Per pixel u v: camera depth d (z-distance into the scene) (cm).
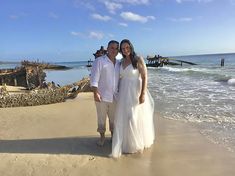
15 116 889
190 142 604
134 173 460
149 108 575
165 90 1489
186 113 885
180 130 697
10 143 614
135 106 537
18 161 512
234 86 1541
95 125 750
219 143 595
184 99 1155
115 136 533
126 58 535
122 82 537
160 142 607
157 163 496
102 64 537
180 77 2402
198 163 495
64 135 668
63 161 511
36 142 618
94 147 579
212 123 755
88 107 1020
